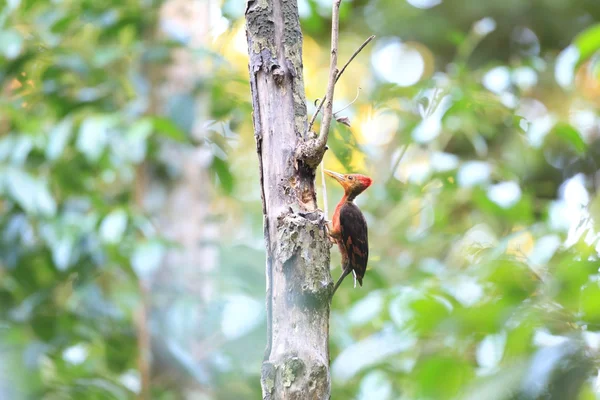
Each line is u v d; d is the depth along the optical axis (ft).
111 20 34.27
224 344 30.68
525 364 14.23
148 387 32.07
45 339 32.50
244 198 51.16
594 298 14.17
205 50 32.71
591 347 14.16
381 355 26.43
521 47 60.59
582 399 13.60
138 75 33.35
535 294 16.02
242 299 30.68
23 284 33.27
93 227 30.42
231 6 29.94
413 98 38.99
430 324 16.79
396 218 44.68
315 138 18.06
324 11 32.89
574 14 58.75
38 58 33.50
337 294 38.34
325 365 15.98
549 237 18.58
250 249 33.63
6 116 33.30
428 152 41.96
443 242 41.86
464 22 60.18
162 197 34.81
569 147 49.03
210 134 36.35
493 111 39.17
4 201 33.53
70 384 31.24
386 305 26.73
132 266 31.22
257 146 18.30
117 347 34.55
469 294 20.15
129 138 28.73
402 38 61.82
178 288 33.22
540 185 50.19
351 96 62.13
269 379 15.89
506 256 17.38
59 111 34.09
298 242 16.79
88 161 31.73
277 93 18.21
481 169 35.24
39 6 34.81
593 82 53.93
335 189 50.96
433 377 16.29
